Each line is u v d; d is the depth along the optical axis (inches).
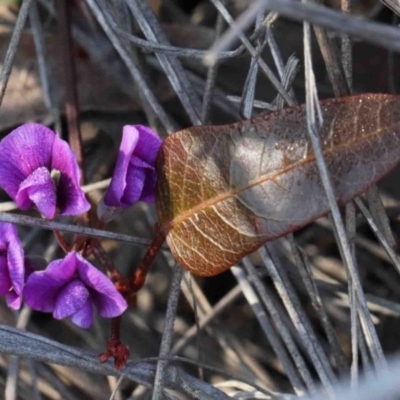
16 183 9.3
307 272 10.3
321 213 9.2
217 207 9.3
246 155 9.2
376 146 9.1
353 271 9.4
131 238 9.6
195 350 11.5
